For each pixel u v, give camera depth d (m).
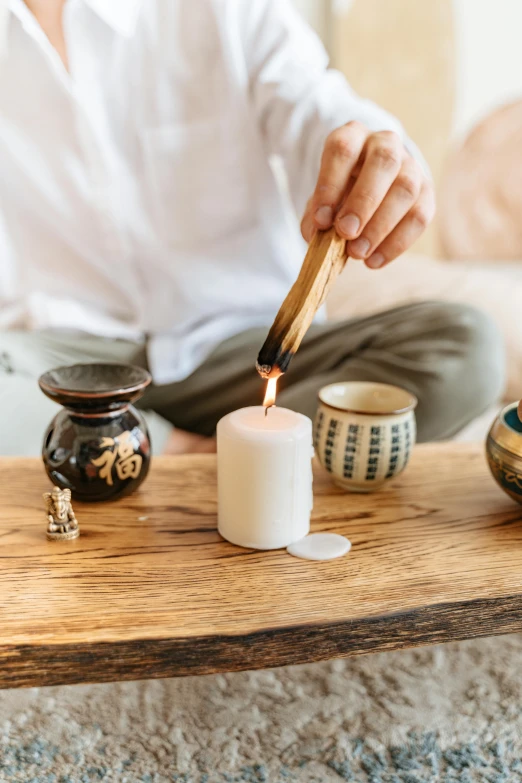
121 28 1.14
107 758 0.85
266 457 0.79
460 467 0.95
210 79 1.21
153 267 1.26
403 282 1.57
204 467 0.95
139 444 0.86
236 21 1.19
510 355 1.39
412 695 0.92
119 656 0.72
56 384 0.85
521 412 0.84
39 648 0.71
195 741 0.87
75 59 1.17
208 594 0.76
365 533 0.84
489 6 2.14
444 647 1.00
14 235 1.25
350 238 0.83
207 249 1.27
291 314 0.78
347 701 0.92
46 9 1.17
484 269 1.69
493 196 1.97
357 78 2.03
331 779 0.83
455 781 0.82
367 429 0.87
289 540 0.82
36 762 0.84
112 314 1.29
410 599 0.76
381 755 0.85
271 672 0.96
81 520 0.85
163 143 1.22
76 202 1.23
